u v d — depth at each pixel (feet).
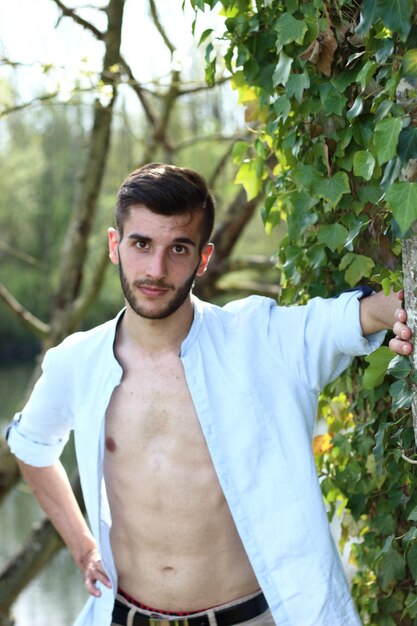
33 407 7.36
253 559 6.26
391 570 7.16
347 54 6.39
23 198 58.49
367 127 6.45
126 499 6.72
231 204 17.90
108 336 6.81
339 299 6.18
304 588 6.16
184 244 6.28
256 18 7.26
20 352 78.38
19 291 66.49
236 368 6.37
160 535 6.61
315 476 6.21
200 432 6.47
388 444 6.69
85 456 6.82
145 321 6.55
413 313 5.44
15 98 17.85
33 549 17.78
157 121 17.51
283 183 7.49
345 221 6.84
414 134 5.00
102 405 6.70
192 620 6.70
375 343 6.13
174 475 6.51
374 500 7.47
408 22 4.85
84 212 18.16
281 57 6.65
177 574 6.64
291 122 7.13
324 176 6.82
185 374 6.47
